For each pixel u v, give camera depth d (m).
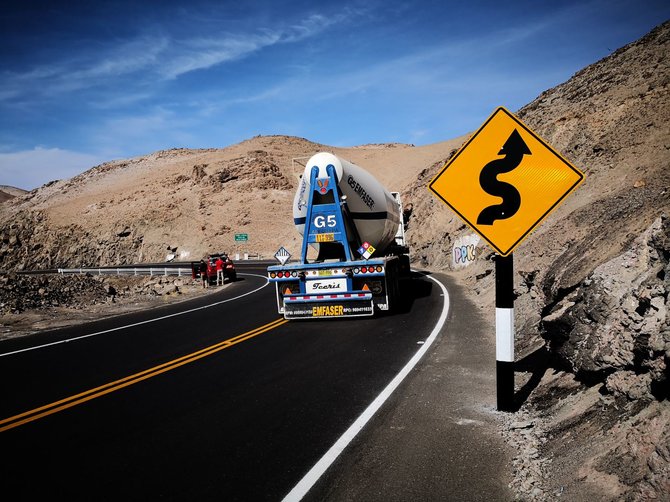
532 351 7.03
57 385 7.52
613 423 3.63
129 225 86.19
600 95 25.58
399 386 6.29
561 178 4.75
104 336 12.30
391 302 12.27
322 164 11.96
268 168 99.06
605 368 4.21
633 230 6.62
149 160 179.00
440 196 5.09
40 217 100.81
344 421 5.17
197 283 33.53
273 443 4.69
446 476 3.80
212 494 3.77
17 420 5.87
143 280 40.62
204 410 5.83
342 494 3.65
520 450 4.12
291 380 6.93
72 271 54.75
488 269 16.89
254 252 73.44
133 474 4.20
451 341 8.78
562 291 6.72
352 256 12.00
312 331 10.82
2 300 19.55
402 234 18.92
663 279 3.79
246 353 8.98
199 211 87.44
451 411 5.24
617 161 16.14
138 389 6.97
